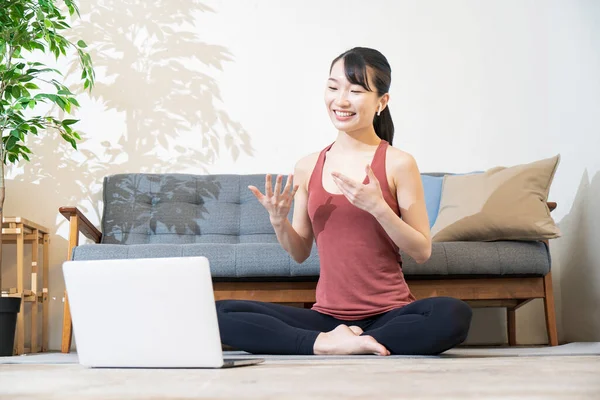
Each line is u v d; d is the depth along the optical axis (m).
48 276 3.42
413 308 1.74
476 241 2.89
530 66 3.71
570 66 3.49
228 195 3.43
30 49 3.15
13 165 3.49
